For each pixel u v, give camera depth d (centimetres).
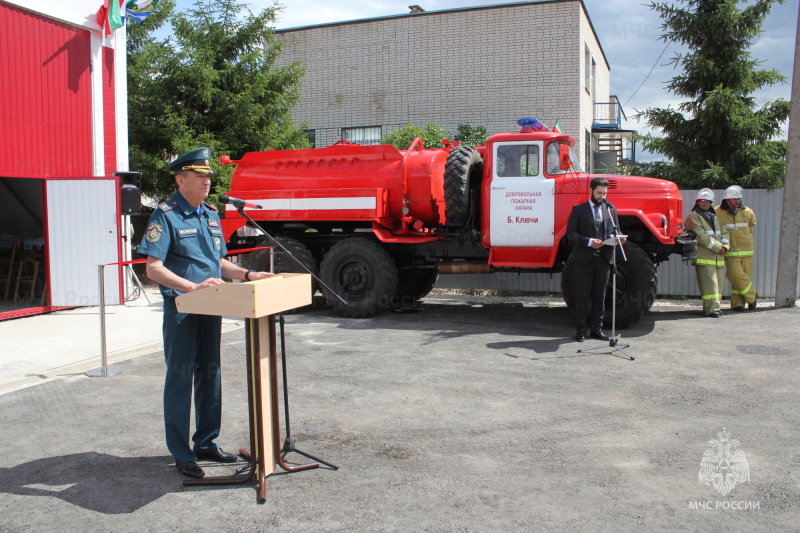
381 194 873
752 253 930
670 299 1066
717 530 302
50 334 784
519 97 1591
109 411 491
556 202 812
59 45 958
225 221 966
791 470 370
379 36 1722
